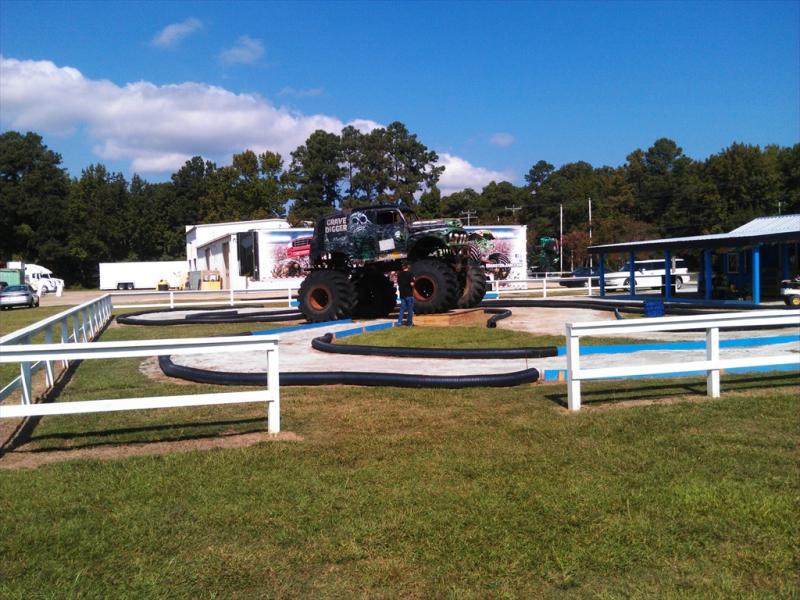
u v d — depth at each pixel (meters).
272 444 6.26
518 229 41.56
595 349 10.60
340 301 18.33
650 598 3.42
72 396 8.82
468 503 4.70
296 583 3.64
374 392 8.61
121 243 96.00
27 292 34.22
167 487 5.11
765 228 26.62
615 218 78.25
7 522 4.49
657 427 6.58
